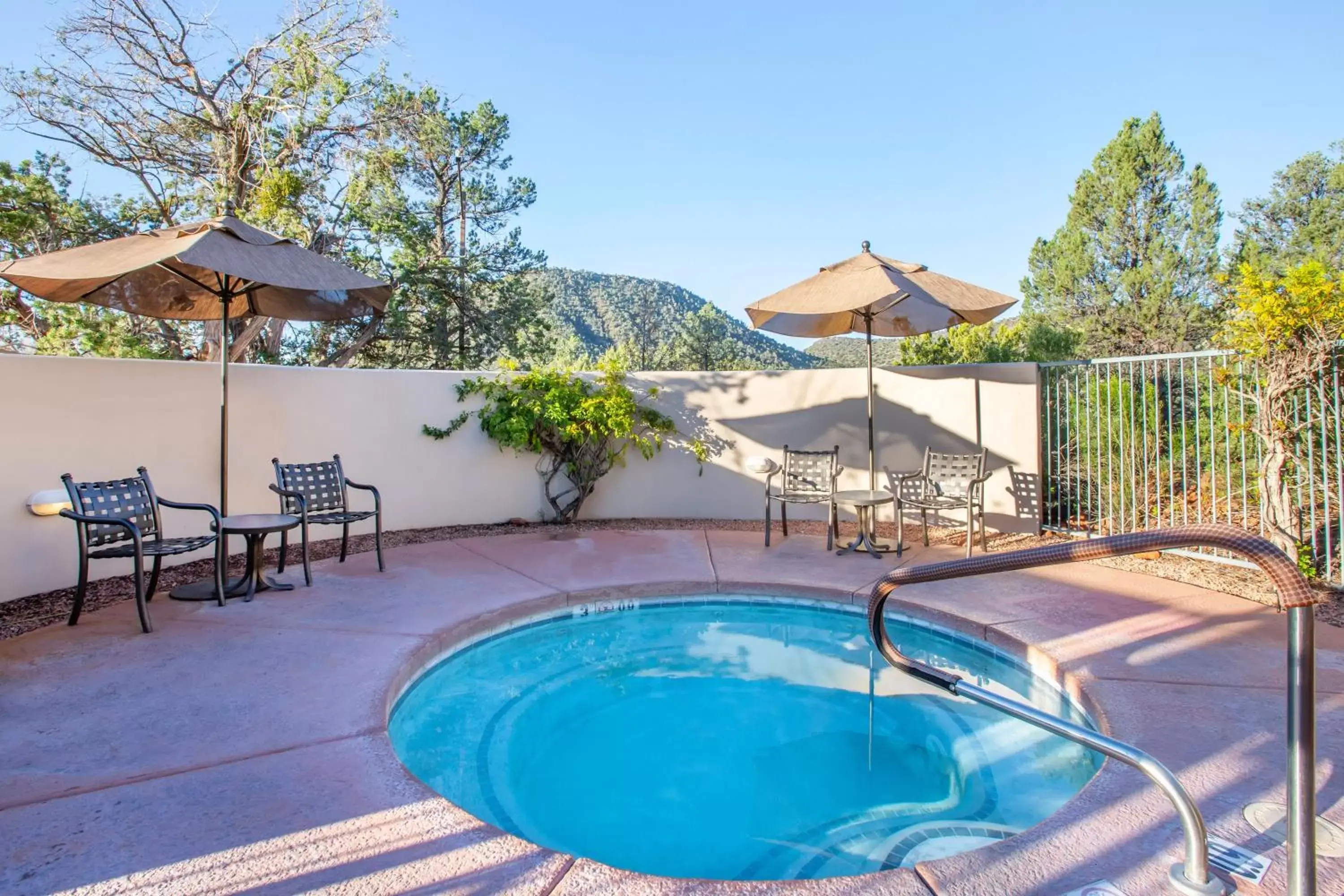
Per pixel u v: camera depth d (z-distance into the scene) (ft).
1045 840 6.99
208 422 20.16
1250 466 20.56
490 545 22.63
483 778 10.23
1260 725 9.43
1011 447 23.82
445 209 63.46
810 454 23.89
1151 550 5.06
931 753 10.92
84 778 8.25
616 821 9.16
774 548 22.06
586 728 11.87
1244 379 17.49
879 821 9.09
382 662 12.25
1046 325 35.24
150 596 16.03
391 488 24.71
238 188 41.16
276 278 14.46
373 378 24.22
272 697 10.69
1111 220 57.52
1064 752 10.55
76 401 17.47
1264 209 83.66
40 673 11.55
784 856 8.43
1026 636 13.29
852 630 16.67
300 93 40.96
